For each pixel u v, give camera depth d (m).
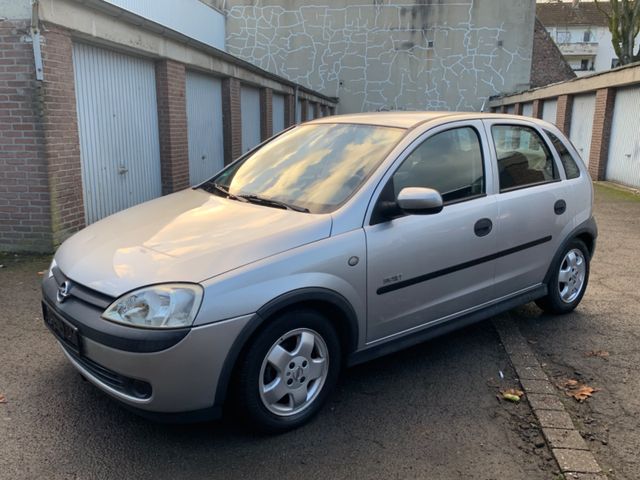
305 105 23.33
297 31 29.03
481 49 28.78
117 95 8.53
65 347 3.11
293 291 2.88
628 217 10.48
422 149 3.66
